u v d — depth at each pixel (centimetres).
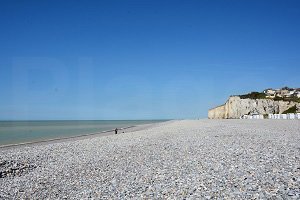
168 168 1903
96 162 2436
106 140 4381
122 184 1641
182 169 1822
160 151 2703
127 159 2433
